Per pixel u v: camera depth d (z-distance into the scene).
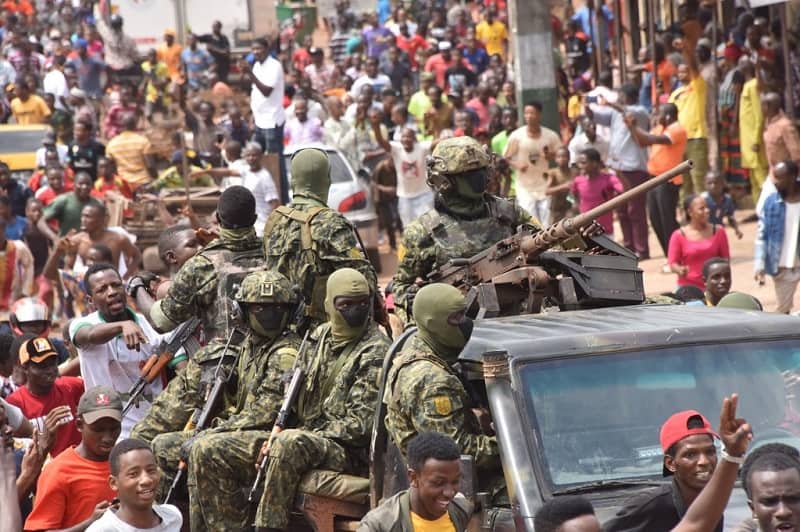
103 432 17.80
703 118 50.19
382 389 15.90
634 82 64.00
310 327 18.47
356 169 57.16
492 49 85.31
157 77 87.62
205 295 20.67
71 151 56.94
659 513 12.78
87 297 23.56
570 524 11.30
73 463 17.83
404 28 87.88
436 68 74.75
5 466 16.56
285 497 16.38
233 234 21.02
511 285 17.69
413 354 15.20
